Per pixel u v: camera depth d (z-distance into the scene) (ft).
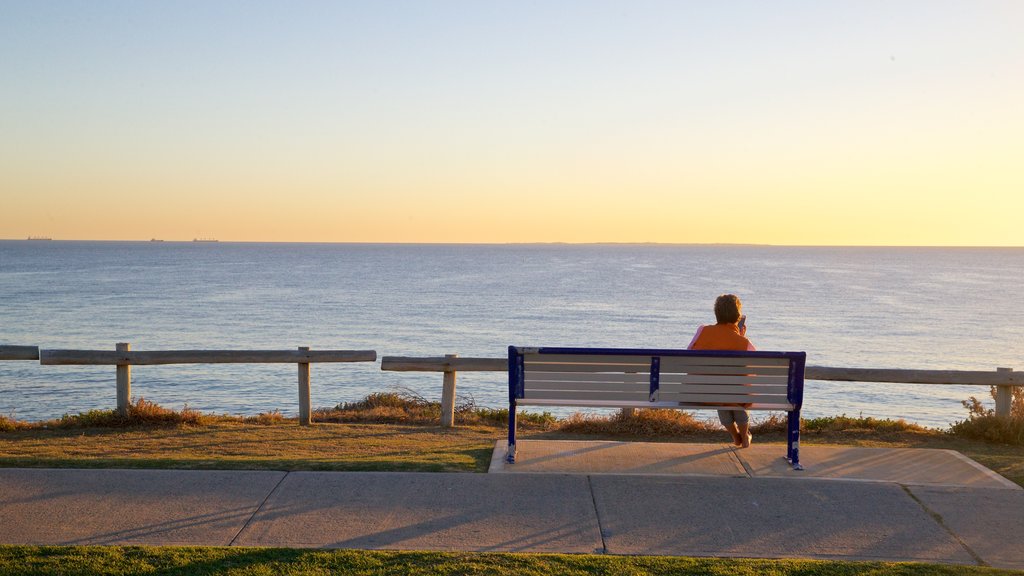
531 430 29.48
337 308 219.41
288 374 100.68
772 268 599.57
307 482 18.86
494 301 252.01
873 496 18.31
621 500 17.88
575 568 13.92
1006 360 131.54
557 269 540.11
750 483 19.20
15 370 101.45
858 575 13.71
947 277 476.13
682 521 16.65
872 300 272.51
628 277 428.15
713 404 21.40
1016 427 26.35
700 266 628.69
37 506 17.02
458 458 21.76
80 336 145.59
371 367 107.45
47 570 13.48
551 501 17.76
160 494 17.89
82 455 22.91
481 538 15.55
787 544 15.48
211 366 108.17
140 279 365.81
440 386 89.86
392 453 23.20
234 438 26.45
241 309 211.41
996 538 15.92
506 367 29.66
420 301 248.73
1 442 25.43
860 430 28.68
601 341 150.10
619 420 28.89
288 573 13.51
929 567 14.15
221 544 15.08
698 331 22.91
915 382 27.76
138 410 29.73
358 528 15.98
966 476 20.13
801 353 20.81
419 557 14.32
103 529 15.75
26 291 274.77
